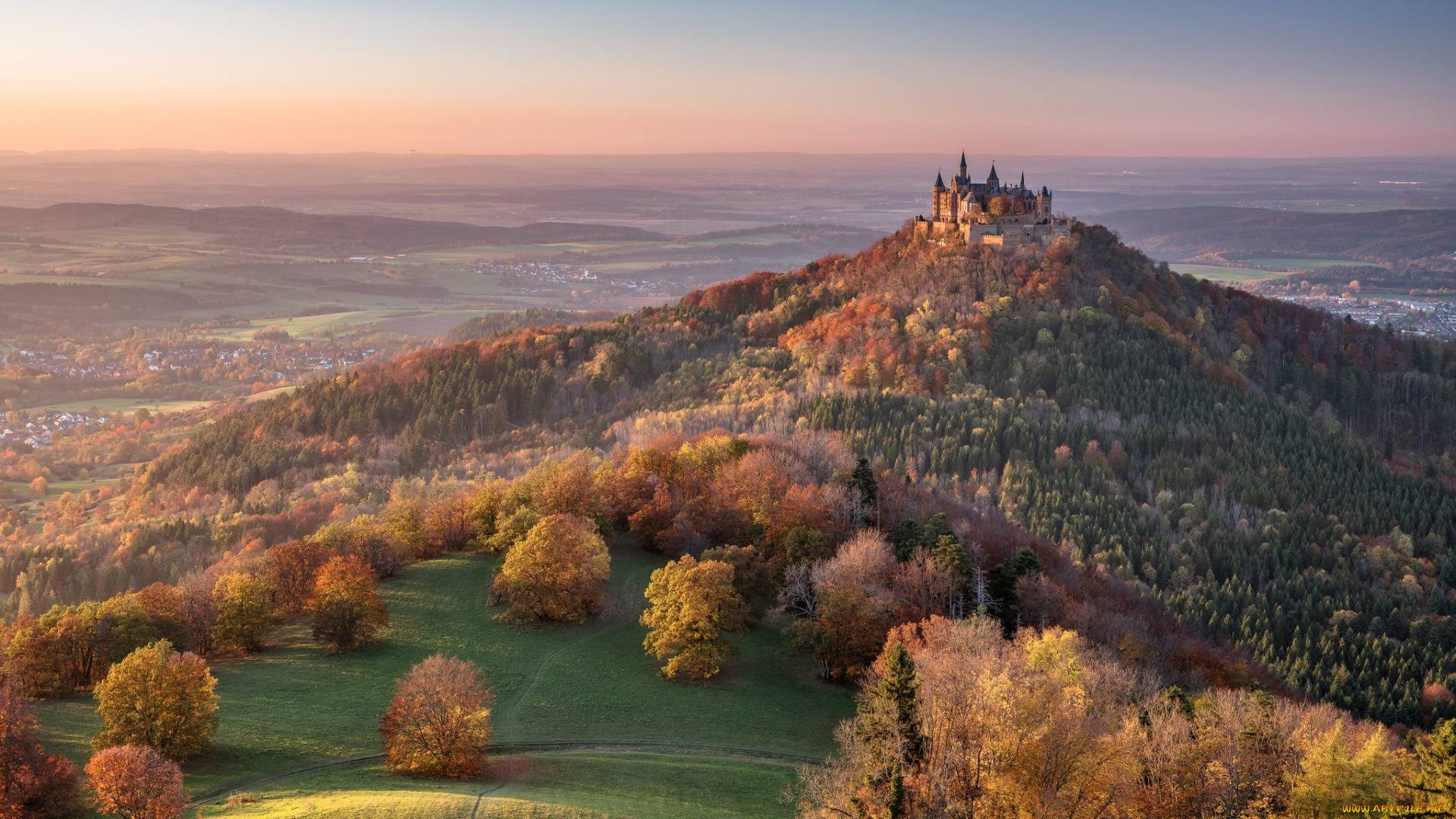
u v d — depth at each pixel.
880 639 110.44
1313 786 72.44
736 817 80.19
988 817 68.75
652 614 117.50
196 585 123.56
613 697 108.06
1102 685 88.38
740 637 123.25
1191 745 76.12
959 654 85.50
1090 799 70.88
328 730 97.56
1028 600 118.31
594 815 76.06
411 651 117.94
